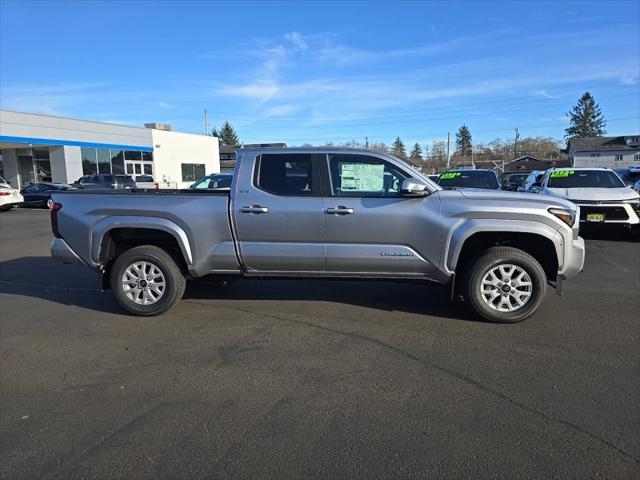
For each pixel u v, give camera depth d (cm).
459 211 484
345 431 300
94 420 318
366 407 329
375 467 264
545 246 504
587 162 6731
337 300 592
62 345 452
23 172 3203
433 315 529
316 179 509
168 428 306
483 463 266
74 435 300
